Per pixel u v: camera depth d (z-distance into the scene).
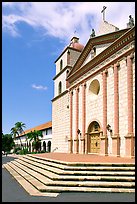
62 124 33.72
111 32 23.39
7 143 77.56
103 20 26.61
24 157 26.12
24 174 16.11
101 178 11.43
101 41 25.12
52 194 10.15
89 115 26.17
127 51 19.81
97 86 25.97
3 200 9.22
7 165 24.98
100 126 23.45
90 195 9.91
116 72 21.38
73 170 12.65
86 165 13.22
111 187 10.79
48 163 16.19
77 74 29.81
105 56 23.25
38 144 58.31
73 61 34.25
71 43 37.53
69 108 31.48
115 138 20.45
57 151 34.72
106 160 15.50
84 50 28.28
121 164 13.04
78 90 29.61
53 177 11.80
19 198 9.55
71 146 30.11
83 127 27.19
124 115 19.86
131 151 18.23
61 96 34.91
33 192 10.55
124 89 20.17
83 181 11.41
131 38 19.39
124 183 10.96
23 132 85.00
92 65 25.81
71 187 10.85
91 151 25.66
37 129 63.56
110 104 22.12
